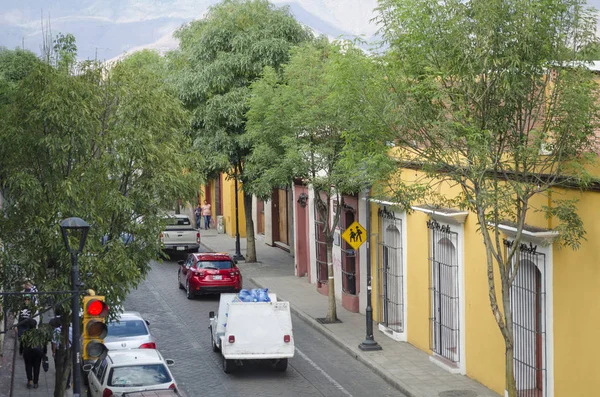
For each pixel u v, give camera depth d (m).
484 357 19.45
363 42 18.84
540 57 14.70
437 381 19.94
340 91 17.84
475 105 14.95
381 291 26.19
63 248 15.71
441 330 21.70
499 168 16.00
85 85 16.75
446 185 20.95
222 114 35.06
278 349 20.86
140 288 34.56
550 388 16.64
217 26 36.44
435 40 15.62
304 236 36.09
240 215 51.69
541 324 17.36
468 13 15.19
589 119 14.19
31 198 15.88
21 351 23.55
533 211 16.86
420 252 23.12
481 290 19.53
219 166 35.81
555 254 16.38
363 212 27.61
